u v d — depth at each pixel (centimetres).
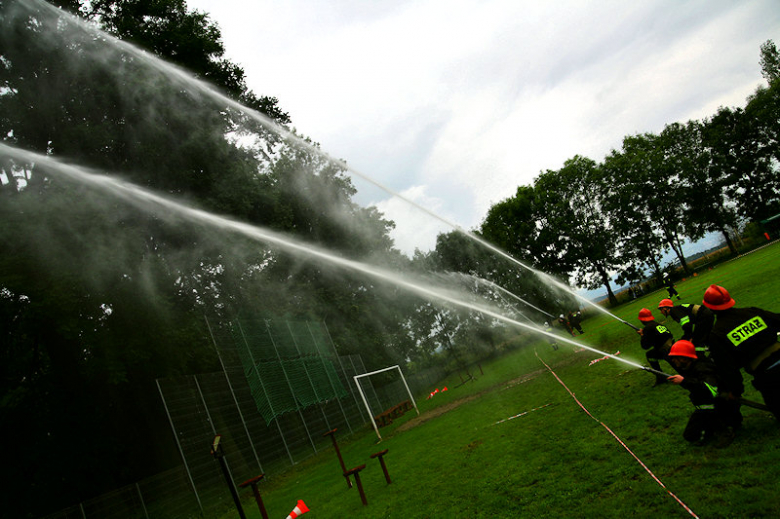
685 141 6100
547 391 1429
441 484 877
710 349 558
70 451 1898
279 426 2011
